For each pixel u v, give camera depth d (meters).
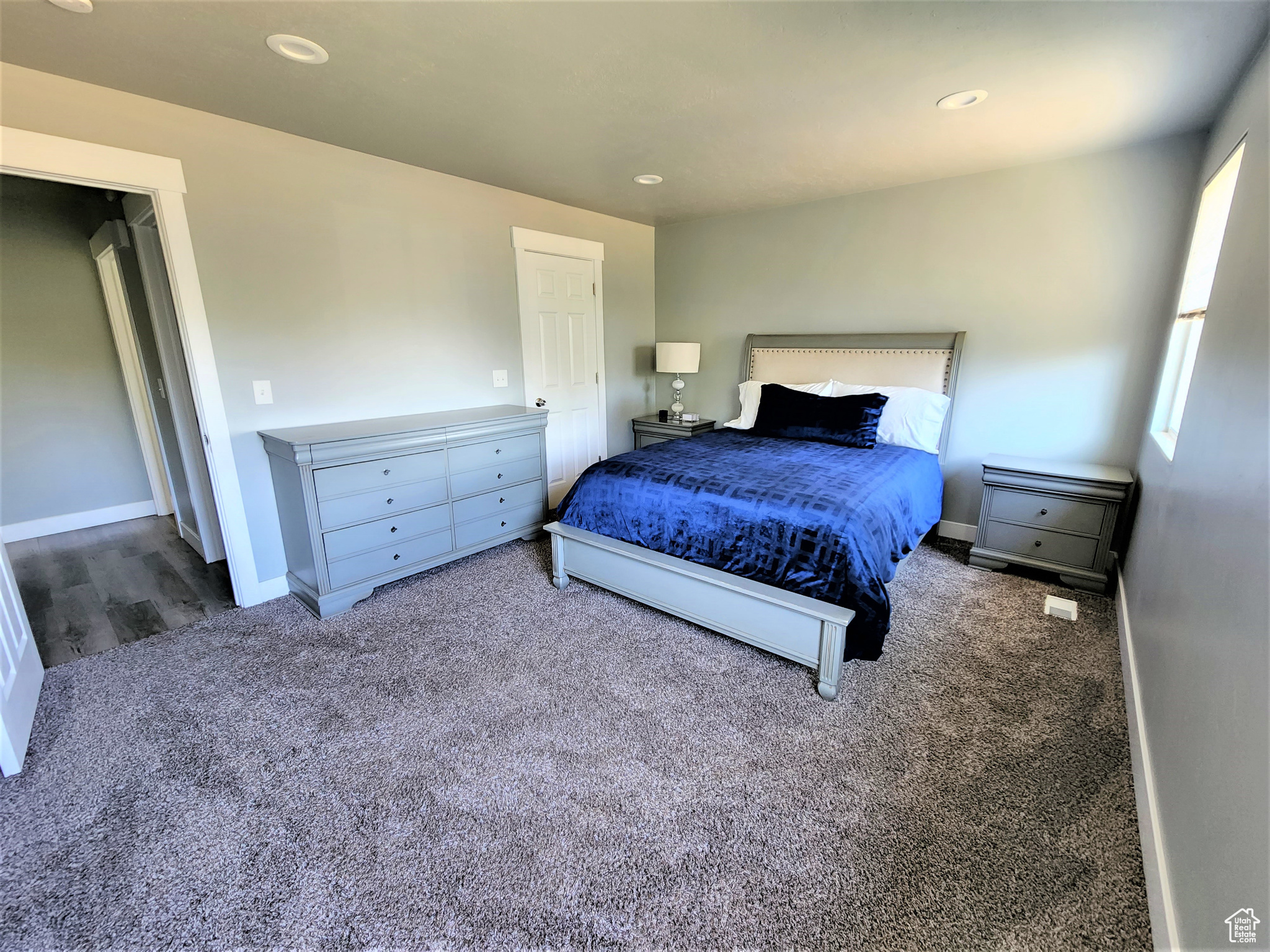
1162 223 2.72
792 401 3.58
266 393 2.66
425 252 3.16
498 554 3.44
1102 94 2.14
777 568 2.18
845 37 1.73
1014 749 1.77
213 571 3.20
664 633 2.51
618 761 1.75
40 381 3.72
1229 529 1.27
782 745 1.80
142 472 4.20
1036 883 1.33
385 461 2.74
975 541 3.14
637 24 1.65
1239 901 0.87
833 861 1.40
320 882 1.36
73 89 2.00
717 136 2.57
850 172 3.15
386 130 2.51
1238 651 1.06
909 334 3.50
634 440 4.87
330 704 2.03
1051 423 3.17
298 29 1.67
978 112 2.32
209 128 2.33
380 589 2.95
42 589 2.99
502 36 1.71
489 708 2.01
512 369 3.75
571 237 3.98
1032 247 3.07
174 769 1.73
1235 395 1.43
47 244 3.62
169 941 1.23
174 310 2.65
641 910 1.29
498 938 1.23
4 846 1.46
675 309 4.70
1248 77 1.88
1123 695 2.02
